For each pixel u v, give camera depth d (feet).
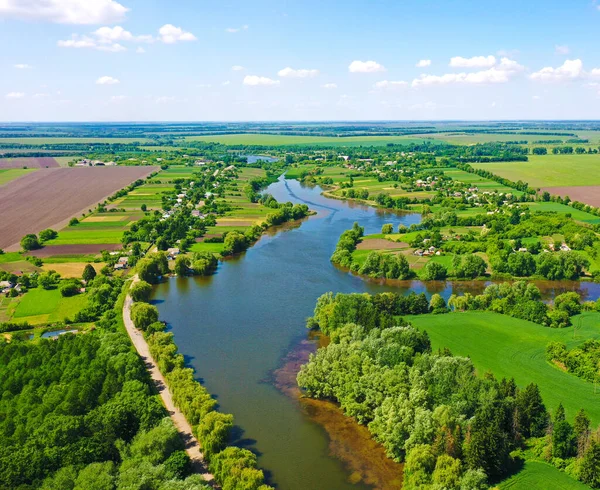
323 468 403.75
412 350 490.08
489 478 367.86
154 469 357.82
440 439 378.73
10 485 348.59
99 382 469.16
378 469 402.52
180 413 463.83
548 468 376.07
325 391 490.49
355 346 510.99
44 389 456.86
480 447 364.17
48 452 370.32
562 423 381.60
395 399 432.25
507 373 497.87
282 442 435.53
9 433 400.06
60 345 540.11
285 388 521.24
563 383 478.59
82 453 375.45
